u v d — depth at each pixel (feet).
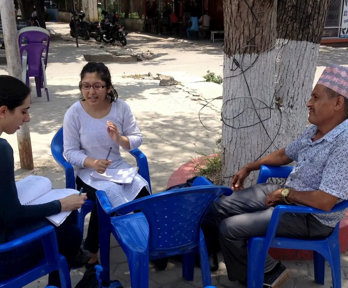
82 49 51.60
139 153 10.40
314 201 7.44
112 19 61.52
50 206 7.06
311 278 9.39
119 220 8.38
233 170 11.30
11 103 6.69
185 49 56.70
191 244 7.87
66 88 30.12
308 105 7.82
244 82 10.44
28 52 24.99
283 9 11.05
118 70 39.17
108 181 9.40
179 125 21.01
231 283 9.27
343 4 59.72
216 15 70.13
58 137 10.50
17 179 14.56
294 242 8.01
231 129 10.98
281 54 11.27
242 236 8.09
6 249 6.34
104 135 9.66
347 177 7.23
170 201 6.93
